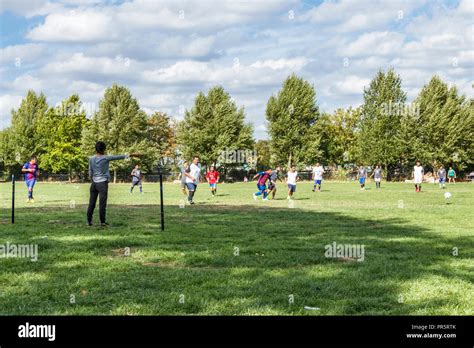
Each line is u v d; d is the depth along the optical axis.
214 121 77.06
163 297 6.45
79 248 9.94
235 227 13.72
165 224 14.44
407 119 73.25
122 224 14.21
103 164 13.81
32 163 24.66
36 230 12.62
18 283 7.18
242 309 6.04
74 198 28.22
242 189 43.56
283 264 8.61
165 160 100.31
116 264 8.45
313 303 6.29
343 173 79.88
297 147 78.06
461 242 11.20
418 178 37.84
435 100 73.94
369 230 13.25
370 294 6.72
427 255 9.54
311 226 14.16
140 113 77.88
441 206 22.03
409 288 7.00
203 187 48.28
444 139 72.81
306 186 51.72
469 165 75.81
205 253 9.48
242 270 8.03
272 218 16.45
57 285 7.02
